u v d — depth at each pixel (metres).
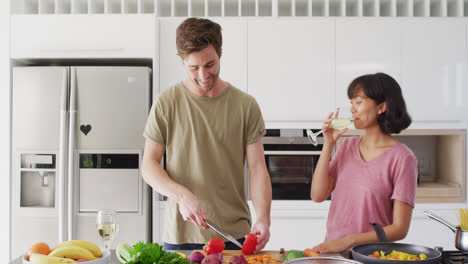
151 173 1.51
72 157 2.56
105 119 2.62
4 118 2.70
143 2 2.96
